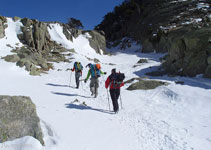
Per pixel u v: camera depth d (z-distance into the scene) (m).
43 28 24.39
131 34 53.59
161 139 4.12
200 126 4.91
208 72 10.12
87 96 8.30
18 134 2.99
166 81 10.66
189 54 11.98
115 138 3.96
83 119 4.87
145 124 5.04
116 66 20.58
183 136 4.29
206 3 53.00
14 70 12.41
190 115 5.84
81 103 6.71
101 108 6.48
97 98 8.05
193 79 10.35
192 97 7.45
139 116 5.73
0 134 2.84
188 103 6.99
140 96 8.55
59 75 14.12
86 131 4.09
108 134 4.12
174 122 5.21
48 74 14.09
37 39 21.95
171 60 13.87
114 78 6.03
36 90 8.02
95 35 34.75
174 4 59.19
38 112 4.76
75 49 27.94
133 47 43.66
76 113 5.32
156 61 22.92
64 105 6.07
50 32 28.25
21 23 22.55
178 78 11.16
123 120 5.30
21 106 3.40
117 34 60.50
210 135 4.37
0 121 2.96
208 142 4.02
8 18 22.94
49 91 8.23
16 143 2.82
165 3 63.25
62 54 23.34
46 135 3.53
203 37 11.38
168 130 4.62
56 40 27.19
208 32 11.62
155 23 49.72
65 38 29.05
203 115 5.81
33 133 3.14
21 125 3.12
